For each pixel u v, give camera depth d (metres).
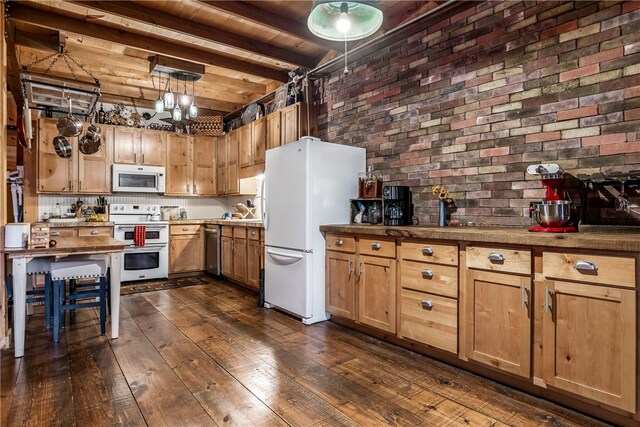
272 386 2.13
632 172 2.00
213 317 3.49
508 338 2.07
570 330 1.82
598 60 2.22
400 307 2.69
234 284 5.00
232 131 5.68
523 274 2.00
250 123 5.16
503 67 2.66
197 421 1.77
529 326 1.98
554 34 2.41
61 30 3.28
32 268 2.88
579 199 2.29
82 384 2.14
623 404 1.65
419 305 2.55
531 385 2.04
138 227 5.02
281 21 3.35
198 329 3.13
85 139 4.19
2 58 2.62
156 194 5.79
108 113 5.42
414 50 3.27
